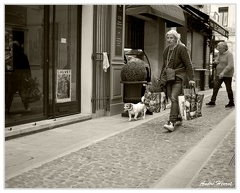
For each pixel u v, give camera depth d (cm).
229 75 976
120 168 420
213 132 632
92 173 401
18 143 537
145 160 454
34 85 650
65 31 725
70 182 371
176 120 646
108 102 821
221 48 984
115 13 816
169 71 641
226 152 489
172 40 647
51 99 692
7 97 591
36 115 657
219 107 991
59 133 614
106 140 561
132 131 634
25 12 624
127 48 1084
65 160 449
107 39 806
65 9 721
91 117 771
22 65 621
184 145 536
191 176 394
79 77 776
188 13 1385
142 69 795
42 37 664
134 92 800
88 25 762
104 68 781
